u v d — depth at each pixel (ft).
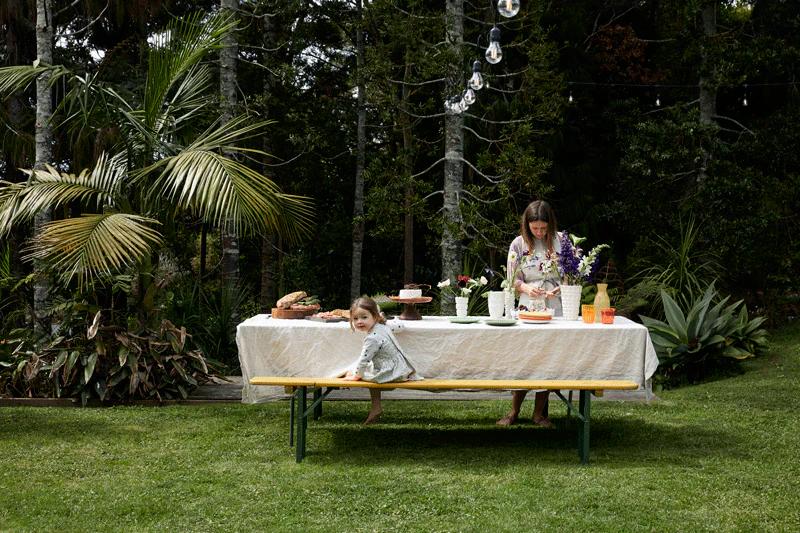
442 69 32.01
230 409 20.36
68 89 36.91
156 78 22.56
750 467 14.78
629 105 42.29
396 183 34.73
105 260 19.54
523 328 16.19
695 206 37.73
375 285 50.24
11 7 37.11
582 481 13.87
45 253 19.45
